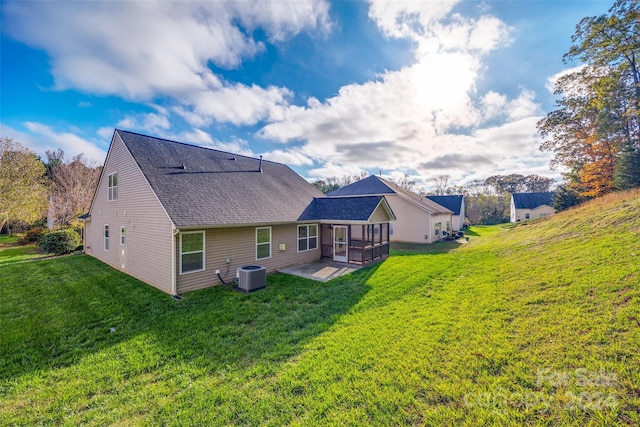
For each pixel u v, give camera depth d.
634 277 5.36
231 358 4.42
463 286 7.38
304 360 4.19
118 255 11.68
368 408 3.07
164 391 3.60
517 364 3.60
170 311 6.68
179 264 8.12
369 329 5.18
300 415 3.04
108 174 12.72
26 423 3.09
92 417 3.14
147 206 9.38
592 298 5.05
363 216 11.98
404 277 9.09
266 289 8.48
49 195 23.88
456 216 31.98
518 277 7.19
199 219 8.34
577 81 20.06
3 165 20.17
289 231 11.99
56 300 7.52
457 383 3.38
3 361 4.44
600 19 17.00
